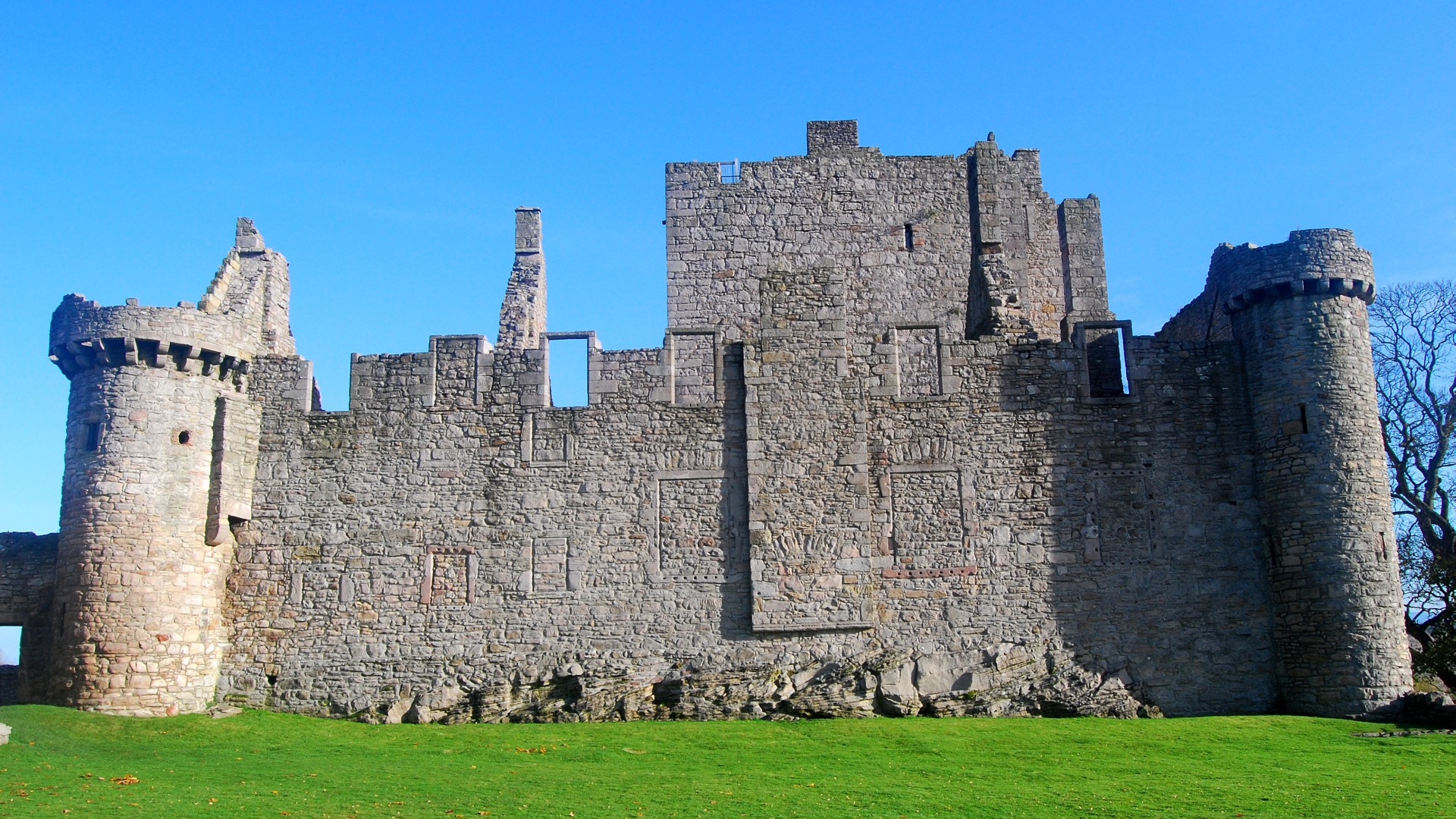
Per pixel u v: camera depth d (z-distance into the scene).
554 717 26.42
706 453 28.17
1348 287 27.61
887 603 27.28
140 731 24.44
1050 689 26.70
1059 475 28.03
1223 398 28.48
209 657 27.11
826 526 27.61
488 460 28.31
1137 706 26.62
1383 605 26.28
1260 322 28.16
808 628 27.11
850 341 29.08
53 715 24.66
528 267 32.59
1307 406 27.27
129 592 26.08
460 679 27.11
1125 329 28.94
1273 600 27.36
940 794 18.89
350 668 27.27
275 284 30.56
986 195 34.09
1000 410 28.33
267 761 22.00
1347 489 26.77
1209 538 27.77
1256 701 26.97
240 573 27.83
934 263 33.84
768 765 21.50
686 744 23.58
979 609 27.31
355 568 27.81
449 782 19.95
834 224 34.00
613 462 28.19
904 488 27.89
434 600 27.61
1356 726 24.84
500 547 27.84
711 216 33.97
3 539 28.00
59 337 27.27
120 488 26.45
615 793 18.95
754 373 28.34
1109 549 27.67
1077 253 34.72
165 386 27.30
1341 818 17.28
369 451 28.44
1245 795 18.77
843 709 26.33
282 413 28.67
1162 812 17.69
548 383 28.77
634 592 27.48
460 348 28.97
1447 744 22.84
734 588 27.44
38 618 27.44
